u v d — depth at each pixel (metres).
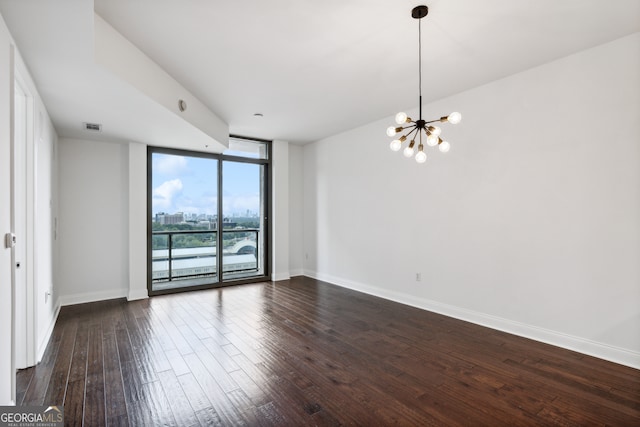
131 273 4.84
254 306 4.51
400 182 4.71
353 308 4.42
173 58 3.06
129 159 4.86
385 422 2.01
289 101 4.19
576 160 3.01
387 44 2.84
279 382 2.48
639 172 2.68
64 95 3.00
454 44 2.84
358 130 5.40
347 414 2.09
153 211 5.25
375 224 5.12
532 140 3.30
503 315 3.55
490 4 2.29
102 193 4.82
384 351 3.04
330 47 2.88
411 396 2.29
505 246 3.53
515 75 3.43
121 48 2.65
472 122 3.81
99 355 2.95
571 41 2.80
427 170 4.33
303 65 3.21
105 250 4.86
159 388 2.39
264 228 6.32
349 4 2.29
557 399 2.25
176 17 2.43
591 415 2.07
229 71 3.33
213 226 5.81
